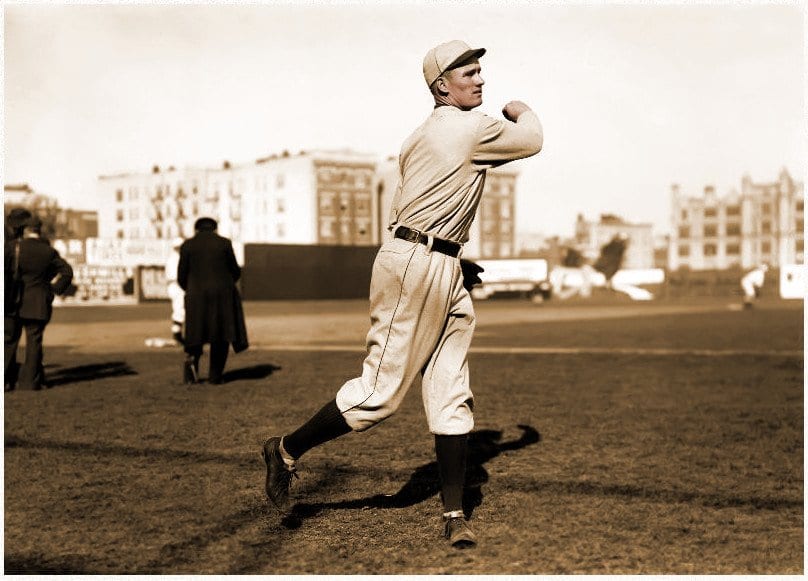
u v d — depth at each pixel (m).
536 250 139.38
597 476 4.60
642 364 11.06
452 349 3.59
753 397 7.86
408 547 3.40
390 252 3.51
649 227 149.12
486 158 3.51
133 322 26.08
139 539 3.54
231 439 5.71
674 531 3.59
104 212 112.75
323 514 3.90
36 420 6.52
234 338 8.72
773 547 3.37
